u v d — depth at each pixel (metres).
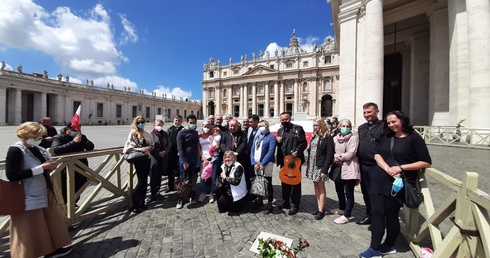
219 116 5.09
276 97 61.34
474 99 9.95
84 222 3.84
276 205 4.73
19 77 40.09
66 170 3.73
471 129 10.08
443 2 12.77
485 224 1.81
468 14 10.17
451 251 2.18
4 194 2.37
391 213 2.81
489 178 5.47
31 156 2.55
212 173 4.75
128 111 60.00
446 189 5.07
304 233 3.46
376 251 2.77
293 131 4.29
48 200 2.72
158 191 5.24
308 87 58.03
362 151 3.24
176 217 4.08
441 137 11.98
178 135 4.67
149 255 2.89
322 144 3.96
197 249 3.03
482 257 1.87
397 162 2.72
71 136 4.36
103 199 4.39
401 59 19.92
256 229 3.60
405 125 2.70
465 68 10.90
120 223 3.82
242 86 66.38
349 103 13.88
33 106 44.88
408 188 2.61
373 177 2.90
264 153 4.25
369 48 12.12
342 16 14.28
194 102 86.62
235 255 2.89
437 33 13.01
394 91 20.25
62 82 46.91
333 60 55.16
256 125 4.96
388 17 14.80
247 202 4.75
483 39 9.70
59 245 2.76
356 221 3.87
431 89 13.45
